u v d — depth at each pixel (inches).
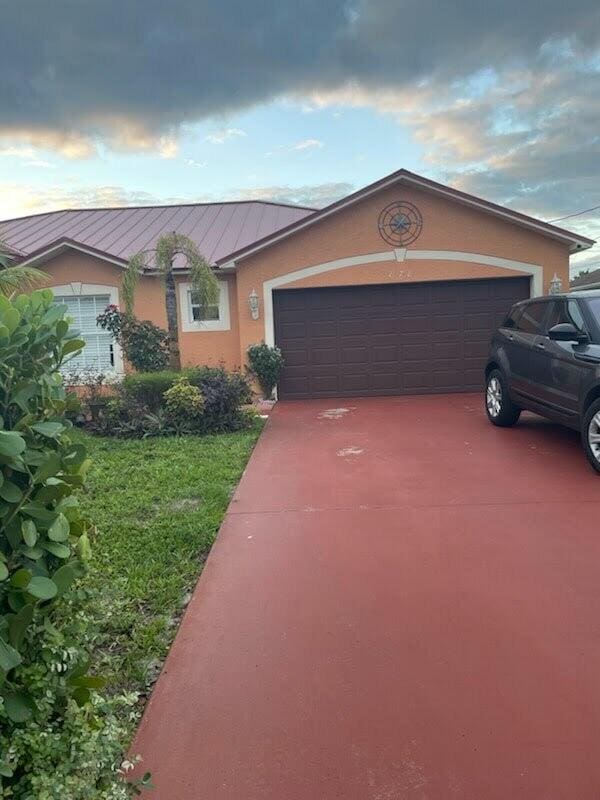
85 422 400.5
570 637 136.3
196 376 414.9
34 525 77.9
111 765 83.6
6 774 66.6
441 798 94.5
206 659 133.7
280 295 522.6
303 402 510.0
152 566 180.9
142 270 506.0
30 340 85.2
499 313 519.2
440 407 451.5
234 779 99.9
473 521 210.2
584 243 500.7
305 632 143.3
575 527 201.5
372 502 234.7
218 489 254.7
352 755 104.0
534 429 360.5
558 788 95.3
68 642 84.8
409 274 512.1
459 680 122.6
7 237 665.0
